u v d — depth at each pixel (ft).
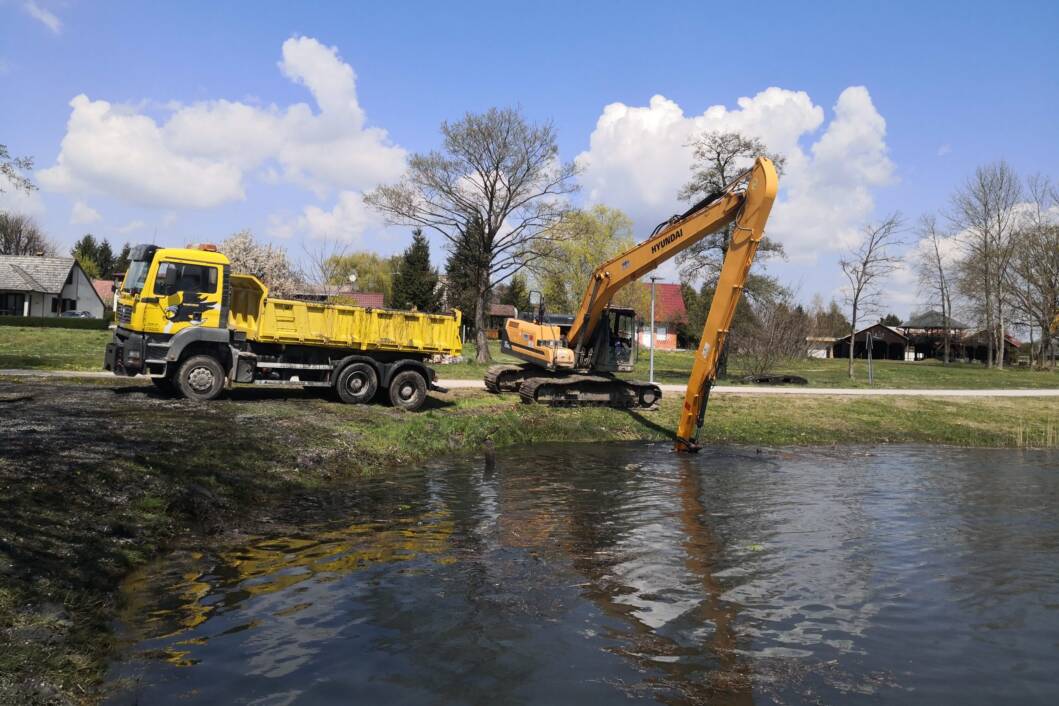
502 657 17.75
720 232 107.96
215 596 21.29
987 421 77.92
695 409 56.24
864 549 29.30
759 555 27.89
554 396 70.59
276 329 55.42
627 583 24.00
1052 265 195.62
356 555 26.07
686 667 17.57
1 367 70.08
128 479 29.96
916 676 17.51
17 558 20.56
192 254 51.67
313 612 20.35
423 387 61.11
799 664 18.02
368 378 59.36
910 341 296.71
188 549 25.68
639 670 17.28
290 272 145.59
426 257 224.94
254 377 55.31
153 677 15.94
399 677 16.43
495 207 116.47
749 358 121.39
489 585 23.25
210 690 15.42
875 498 40.34
